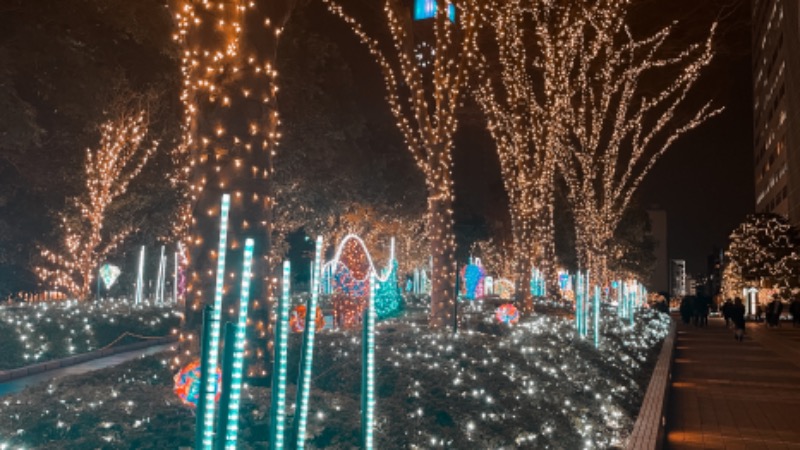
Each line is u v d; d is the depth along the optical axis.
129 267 34.91
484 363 11.02
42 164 23.73
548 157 22.95
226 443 4.71
